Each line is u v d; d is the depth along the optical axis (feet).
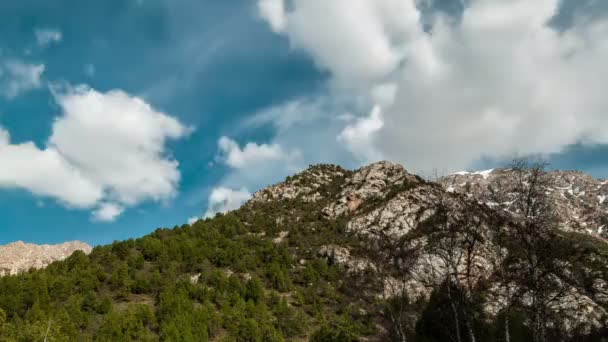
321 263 327.88
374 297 229.04
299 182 576.20
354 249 336.08
